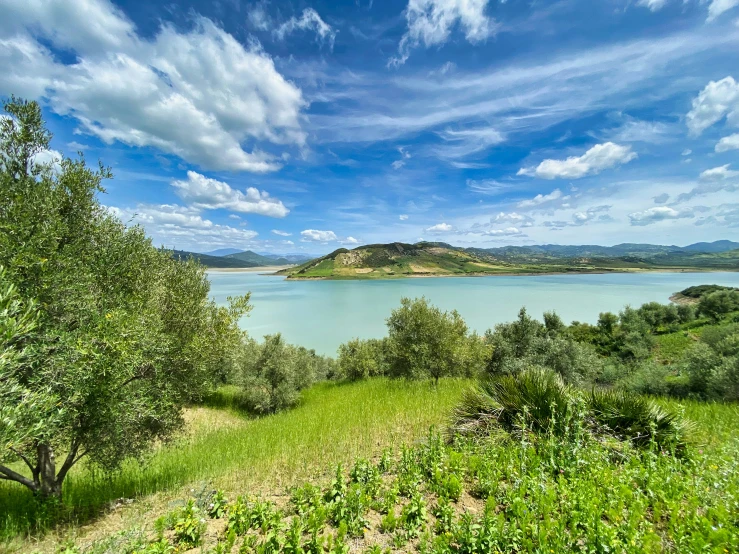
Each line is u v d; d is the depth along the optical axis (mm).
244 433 11195
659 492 4168
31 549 4422
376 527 4250
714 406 10062
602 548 3111
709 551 3023
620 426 6543
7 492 6516
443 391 14609
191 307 8117
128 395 6000
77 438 5875
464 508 4484
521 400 6941
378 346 29844
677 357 36625
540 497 4074
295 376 20578
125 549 3850
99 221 7004
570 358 20781
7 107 6164
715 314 52938
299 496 5008
